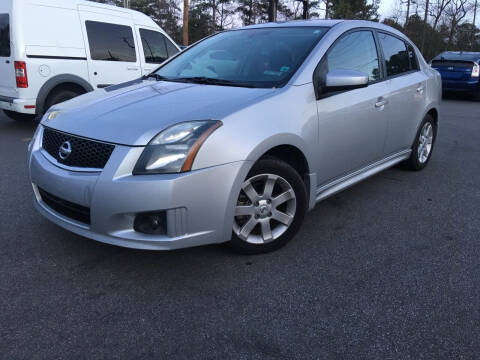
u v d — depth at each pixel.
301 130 2.93
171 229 2.42
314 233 3.37
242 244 2.84
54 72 6.79
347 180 3.70
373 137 3.82
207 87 3.14
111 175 2.38
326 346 2.12
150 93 3.10
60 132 2.75
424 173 5.12
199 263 2.85
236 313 2.36
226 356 2.04
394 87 4.09
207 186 2.46
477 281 2.73
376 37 4.06
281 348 2.10
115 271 2.73
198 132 2.45
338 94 3.33
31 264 2.79
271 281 2.67
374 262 2.94
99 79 7.40
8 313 2.30
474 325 2.30
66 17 6.87
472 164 5.62
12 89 6.67
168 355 2.04
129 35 7.81
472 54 13.69
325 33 3.48
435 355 2.08
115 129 2.53
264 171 2.78
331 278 2.72
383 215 3.78
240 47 3.68
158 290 2.55
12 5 6.33
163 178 2.35
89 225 2.55
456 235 3.40
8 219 3.46
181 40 40.69
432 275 2.79
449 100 13.76
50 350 2.05
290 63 3.23
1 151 5.72
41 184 2.73
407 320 2.33
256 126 2.65
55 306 2.37
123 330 2.20
